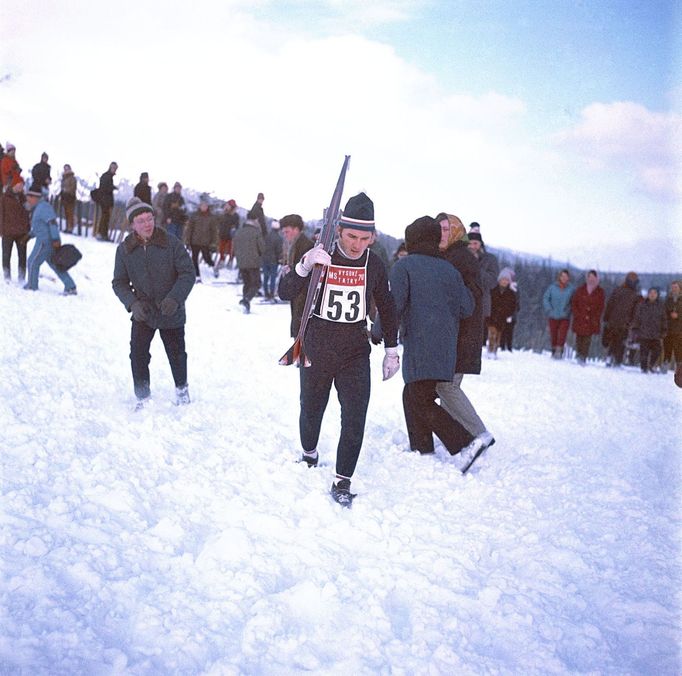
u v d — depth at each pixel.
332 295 4.49
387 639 2.95
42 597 2.82
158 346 9.41
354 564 3.61
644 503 4.83
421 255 5.38
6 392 5.90
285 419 6.46
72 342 9.00
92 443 4.84
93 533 3.48
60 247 12.90
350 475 4.43
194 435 5.36
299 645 2.81
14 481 3.97
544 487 5.06
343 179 4.45
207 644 2.73
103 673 2.47
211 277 20.88
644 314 15.68
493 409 8.22
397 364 4.86
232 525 3.89
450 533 4.09
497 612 3.23
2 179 18.00
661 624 3.22
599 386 11.66
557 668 2.84
